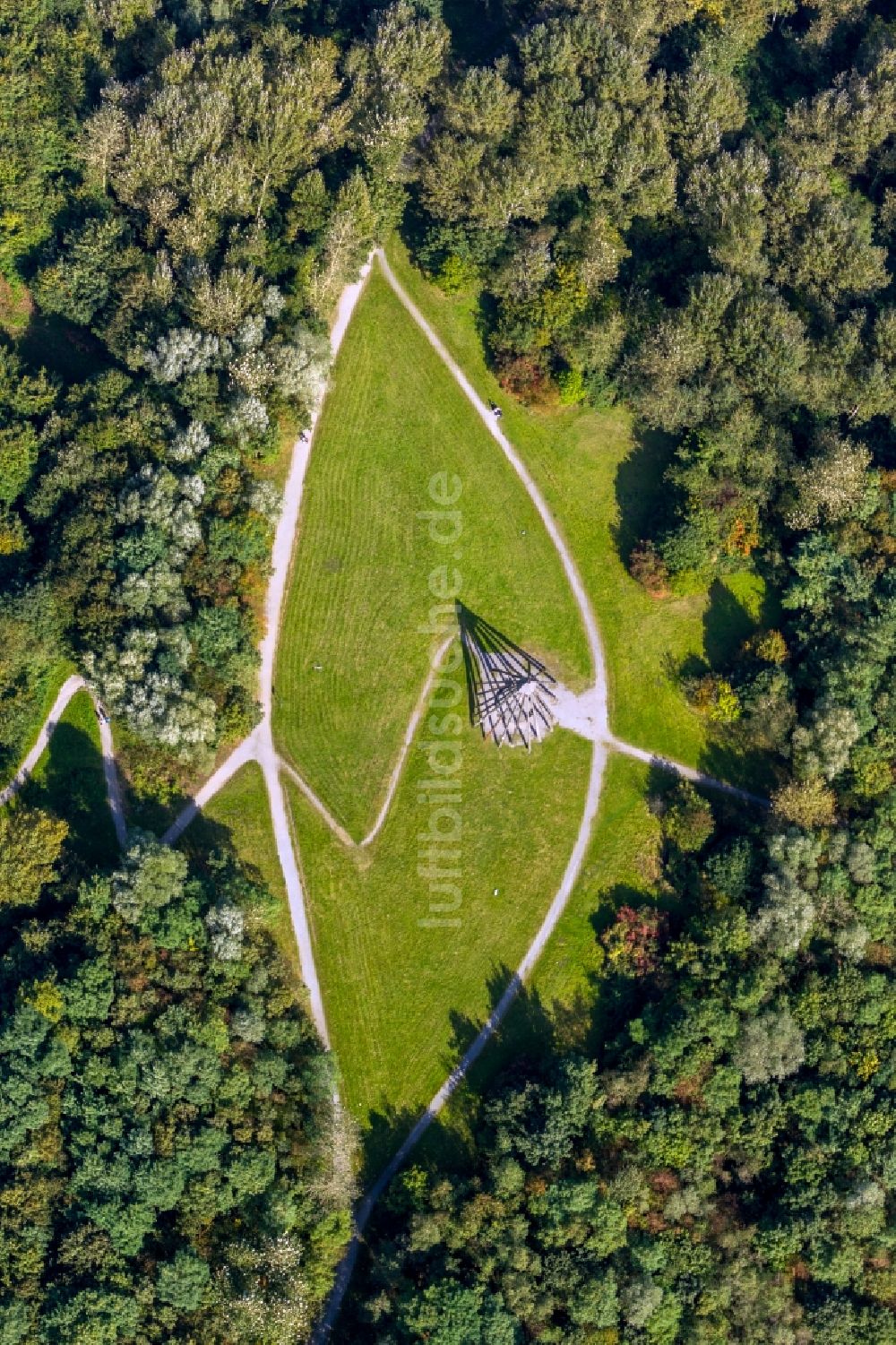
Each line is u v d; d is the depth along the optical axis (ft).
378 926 401.90
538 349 431.02
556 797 413.59
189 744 394.73
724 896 400.26
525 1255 369.09
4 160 426.92
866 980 399.85
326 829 405.59
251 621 408.46
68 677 409.08
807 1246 389.19
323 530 424.87
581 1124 382.63
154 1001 369.71
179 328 411.54
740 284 425.28
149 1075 361.92
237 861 393.09
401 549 426.10
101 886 374.22
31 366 426.92
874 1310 386.93
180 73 433.89
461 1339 362.33
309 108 432.25
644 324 430.20
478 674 416.26
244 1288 361.51
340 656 416.46
